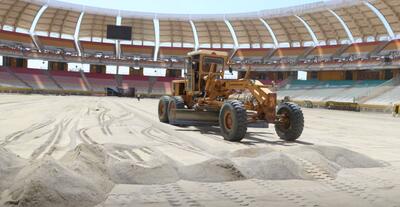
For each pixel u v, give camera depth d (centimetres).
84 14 6731
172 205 446
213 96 1212
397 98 4197
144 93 6856
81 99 4281
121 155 739
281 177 598
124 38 6912
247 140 1066
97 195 459
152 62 7256
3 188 455
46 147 817
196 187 534
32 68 6631
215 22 6838
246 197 488
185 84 1449
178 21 6938
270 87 1129
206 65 1325
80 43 7244
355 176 628
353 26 5794
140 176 561
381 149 993
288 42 6856
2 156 545
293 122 1063
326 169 650
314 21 6059
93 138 1002
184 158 746
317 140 1147
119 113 2094
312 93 5716
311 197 495
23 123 1323
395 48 5438
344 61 5741
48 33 7044
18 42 6669
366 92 4897
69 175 467
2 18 6378
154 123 1511
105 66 7388
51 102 3116
